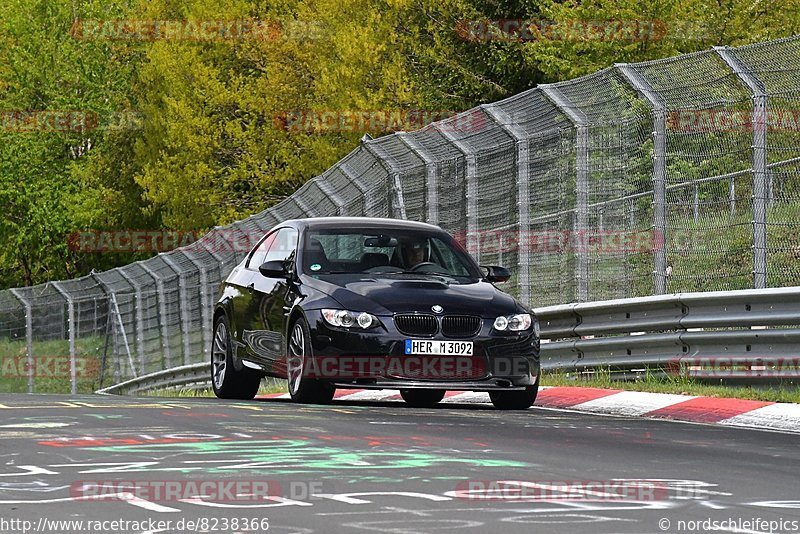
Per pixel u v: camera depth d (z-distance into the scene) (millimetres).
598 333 52312
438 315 41969
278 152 157000
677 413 41125
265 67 161625
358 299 42281
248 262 50281
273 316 45469
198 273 89875
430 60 140250
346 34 139000
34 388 121875
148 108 179625
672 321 48375
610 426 37000
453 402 50531
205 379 88000
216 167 169500
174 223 171500
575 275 54469
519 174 57625
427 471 26469
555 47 117812
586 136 54062
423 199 63938
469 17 138125
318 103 146625
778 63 47406
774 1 115375
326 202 72812
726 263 47938
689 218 49281
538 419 38969
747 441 33469
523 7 137000
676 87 50688
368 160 68750
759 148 46281
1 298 127688
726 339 46250
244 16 164750
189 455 28781
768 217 46312
